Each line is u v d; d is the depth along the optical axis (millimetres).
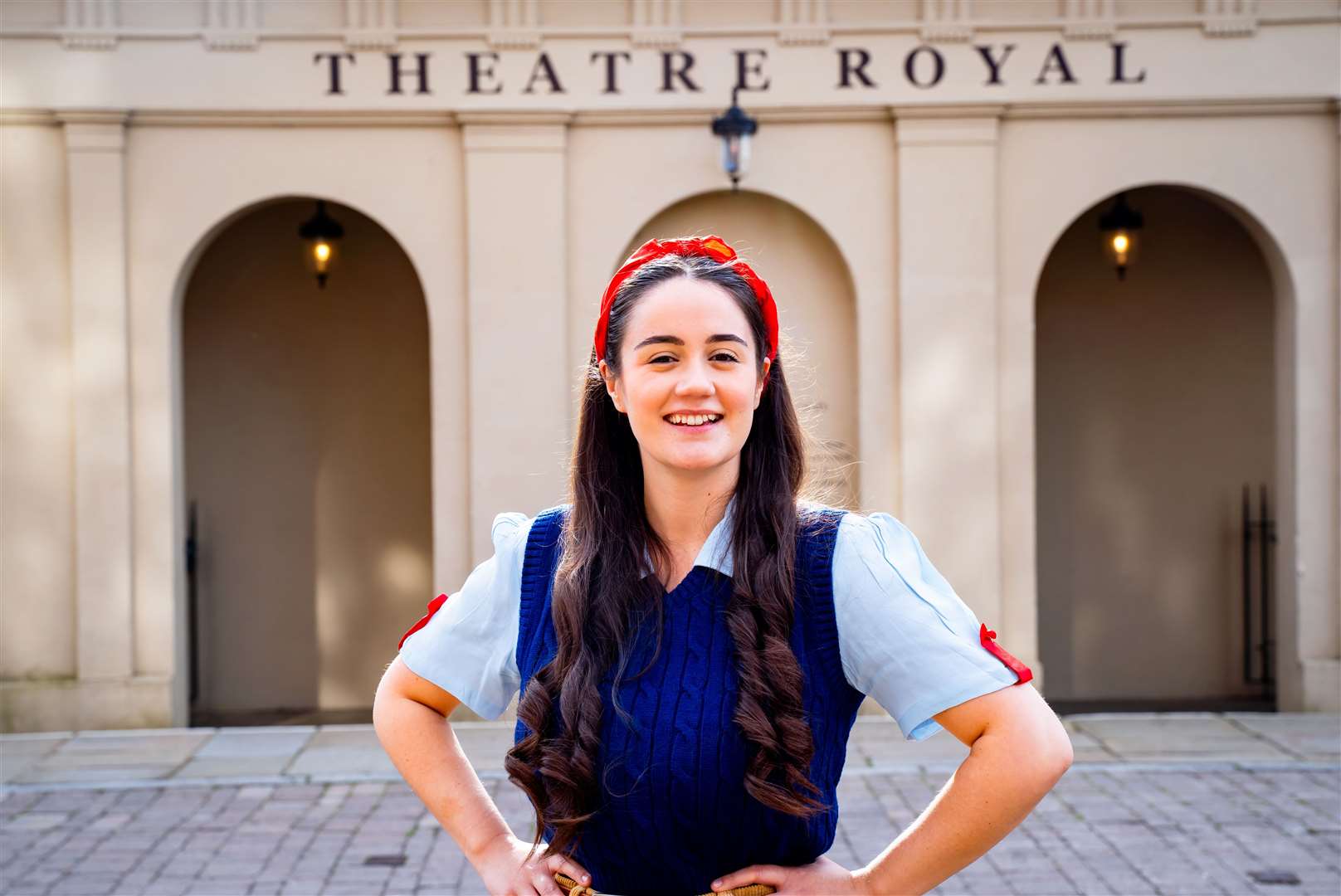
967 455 7926
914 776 6707
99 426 7855
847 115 7879
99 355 7844
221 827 5984
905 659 1544
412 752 1784
